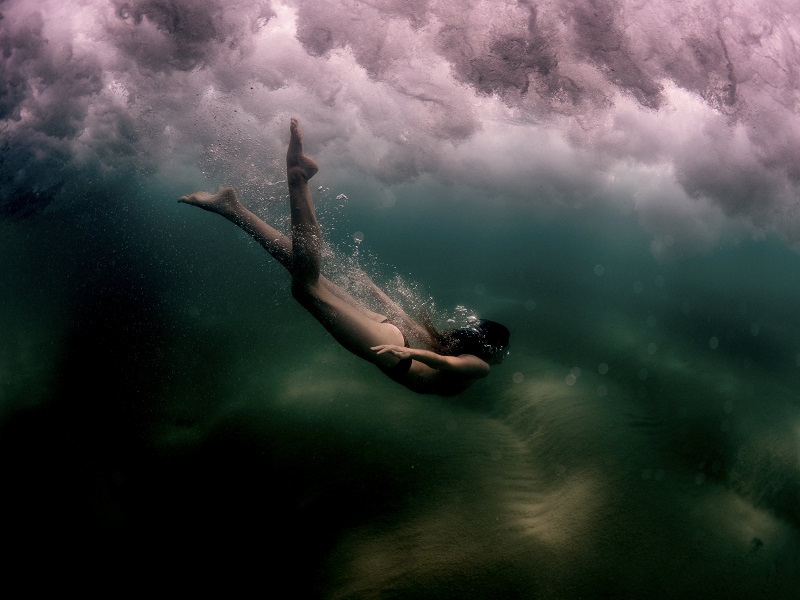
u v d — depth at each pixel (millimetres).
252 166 3404
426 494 2453
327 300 2348
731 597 1958
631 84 3426
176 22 3762
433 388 2498
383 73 3689
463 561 2133
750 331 3635
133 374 3359
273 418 2994
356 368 3531
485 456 2666
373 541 2250
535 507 2348
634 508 2281
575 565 2078
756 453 2520
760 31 3512
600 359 3424
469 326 2561
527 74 3457
